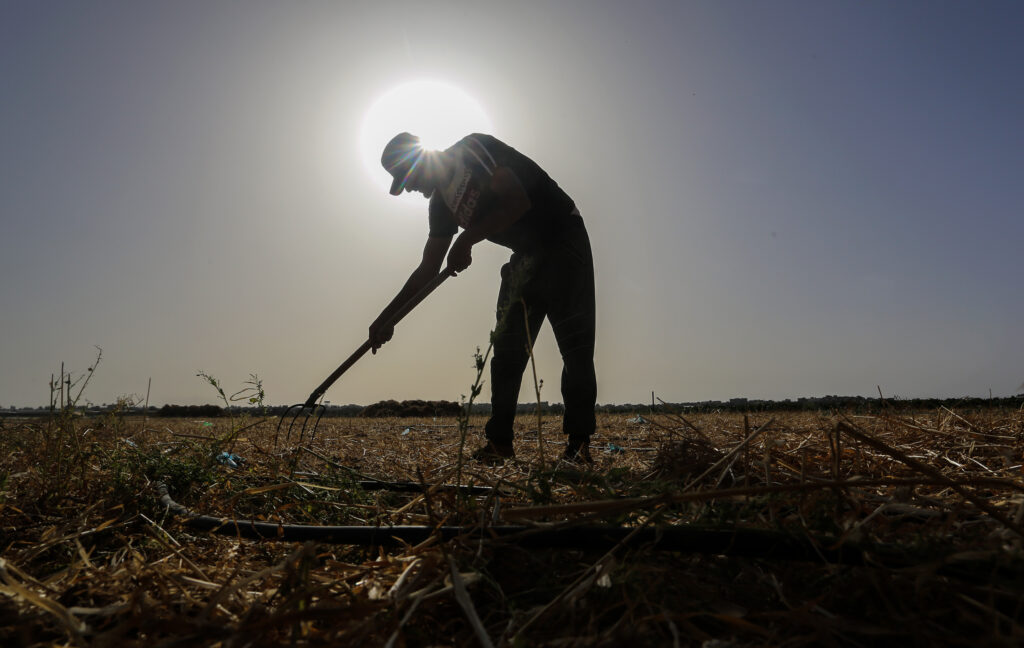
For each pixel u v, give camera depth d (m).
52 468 2.97
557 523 1.72
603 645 1.28
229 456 3.68
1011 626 1.27
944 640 1.26
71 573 1.82
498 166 4.14
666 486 1.93
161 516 2.55
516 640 1.21
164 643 1.26
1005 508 1.92
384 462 4.33
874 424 4.47
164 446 3.61
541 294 4.30
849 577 1.50
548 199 4.32
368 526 2.13
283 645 1.27
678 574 1.61
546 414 12.55
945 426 3.79
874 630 1.30
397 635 1.28
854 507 1.79
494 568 1.73
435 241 4.61
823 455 2.95
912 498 2.04
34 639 1.40
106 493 2.80
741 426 5.98
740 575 1.62
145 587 1.56
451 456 4.59
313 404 3.90
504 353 4.28
